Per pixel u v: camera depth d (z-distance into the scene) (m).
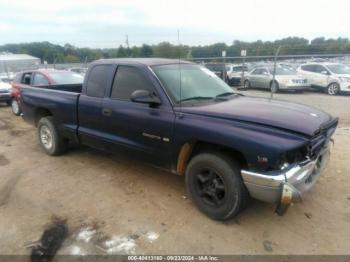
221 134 3.12
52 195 4.12
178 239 3.13
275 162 2.85
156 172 4.81
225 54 12.96
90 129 4.70
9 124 8.81
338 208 3.67
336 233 3.19
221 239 3.12
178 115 3.52
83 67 21.12
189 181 3.59
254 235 3.18
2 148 6.31
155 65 4.07
